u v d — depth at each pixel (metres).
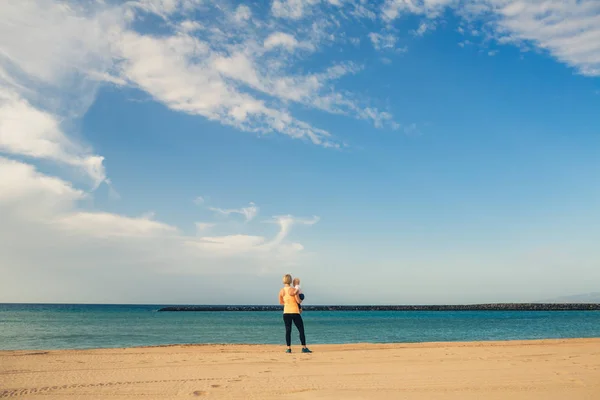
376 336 29.92
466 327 43.69
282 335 31.67
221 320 69.56
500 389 6.44
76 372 7.63
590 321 59.09
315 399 5.71
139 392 6.06
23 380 6.82
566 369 8.32
